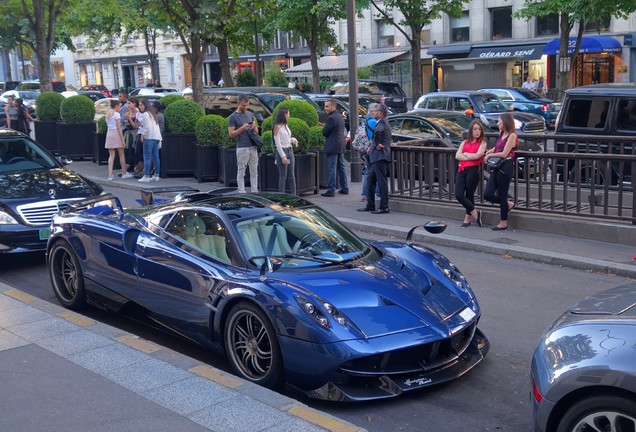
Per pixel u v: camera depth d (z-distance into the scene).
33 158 10.30
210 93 17.88
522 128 18.61
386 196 11.94
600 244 9.62
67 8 27.19
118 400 4.76
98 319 7.14
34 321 6.50
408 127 15.64
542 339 4.15
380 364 4.87
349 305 5.08
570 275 8.59
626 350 3.65
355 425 4.47
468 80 29.84
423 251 6.32
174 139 15.95
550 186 10.37
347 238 6.25
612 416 3.61
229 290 5.41
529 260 9.30
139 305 6.36
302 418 4.43
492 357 5.96
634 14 34.03
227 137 14.43
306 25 30.98
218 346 5.64
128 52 59.62
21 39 38.31
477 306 5.70
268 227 5.98
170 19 17.47
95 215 7.19
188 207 6.34
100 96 39.56
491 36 39.47
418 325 5.06
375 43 43.72
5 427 4.41
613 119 12.27
